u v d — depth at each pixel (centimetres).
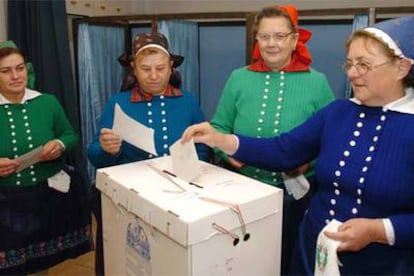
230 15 273
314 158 123
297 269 116
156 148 147
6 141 178
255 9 362
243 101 152
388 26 92
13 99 182
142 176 113
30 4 246
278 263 105
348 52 97
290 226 136
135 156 146
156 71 144
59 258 201
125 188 104
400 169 92
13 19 248
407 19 93
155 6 400
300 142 118
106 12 359
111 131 133
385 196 93
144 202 96
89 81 288
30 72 204
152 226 94
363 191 97
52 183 191
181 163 113
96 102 294
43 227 190
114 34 309
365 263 99
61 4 252
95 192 151
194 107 157
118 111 133
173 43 296
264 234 99
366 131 100
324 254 94
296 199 138
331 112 112
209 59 331
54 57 253
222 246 90
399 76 94
